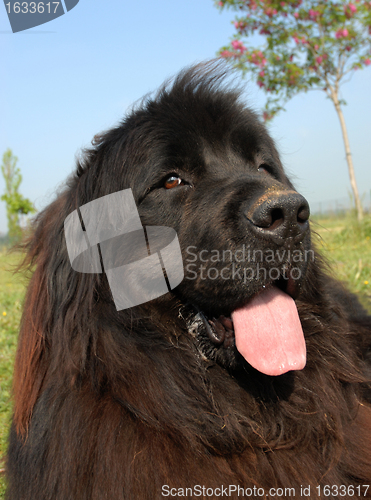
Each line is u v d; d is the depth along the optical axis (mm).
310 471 484
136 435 466
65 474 456
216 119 578
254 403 501
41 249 583
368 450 519
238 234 494
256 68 2557
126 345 493
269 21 2502
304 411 503
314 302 565
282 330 494
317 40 2508
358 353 606
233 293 499
